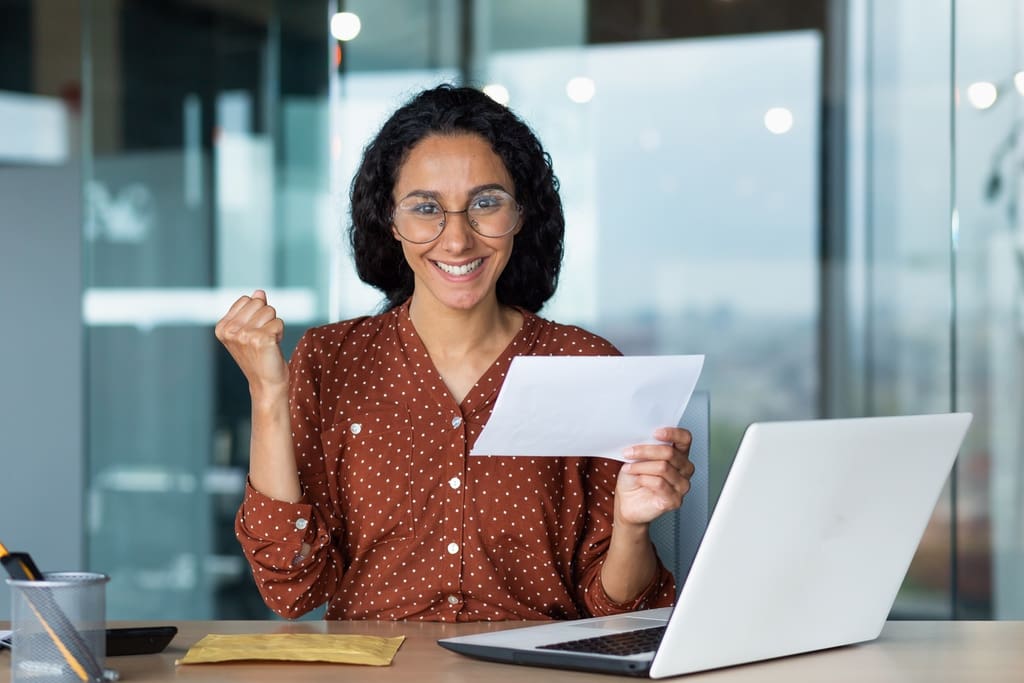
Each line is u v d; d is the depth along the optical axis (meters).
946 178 3.18
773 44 3.30
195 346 3.90
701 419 1.74
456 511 1.58
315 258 3.79
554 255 1.77
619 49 3.39
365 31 3.51
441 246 1.55
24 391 3.89
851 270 3.24
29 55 4.04
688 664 1.12
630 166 3.39
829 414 3.24
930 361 3.19
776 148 3.29
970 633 1.36
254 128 3.84
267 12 3.81
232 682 1.11
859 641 1.29
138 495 3.93
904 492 1.23
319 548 1.50
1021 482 3.13
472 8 3.48
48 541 3.88
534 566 1.60
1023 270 3.12
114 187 3.93
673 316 3.34
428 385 1.62
